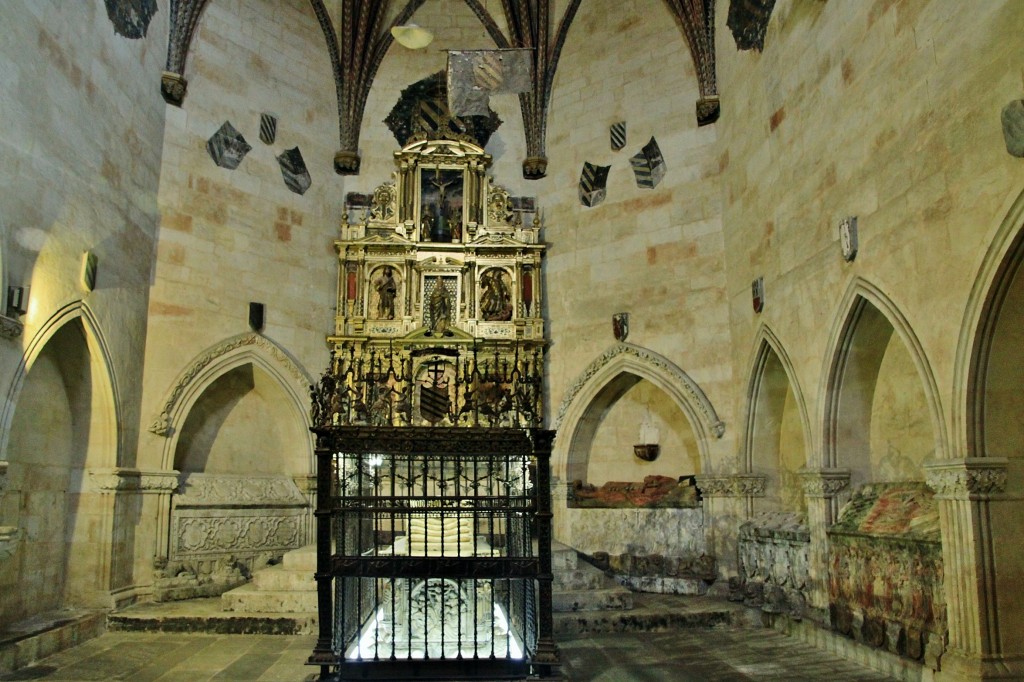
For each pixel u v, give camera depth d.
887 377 11.20
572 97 17.81
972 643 8.12
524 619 8.12
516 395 8.07
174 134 14.77
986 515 8.22
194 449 15.16
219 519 14.54
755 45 13.75
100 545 12.40
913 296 9.12
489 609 9.44
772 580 12.59
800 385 11.98
